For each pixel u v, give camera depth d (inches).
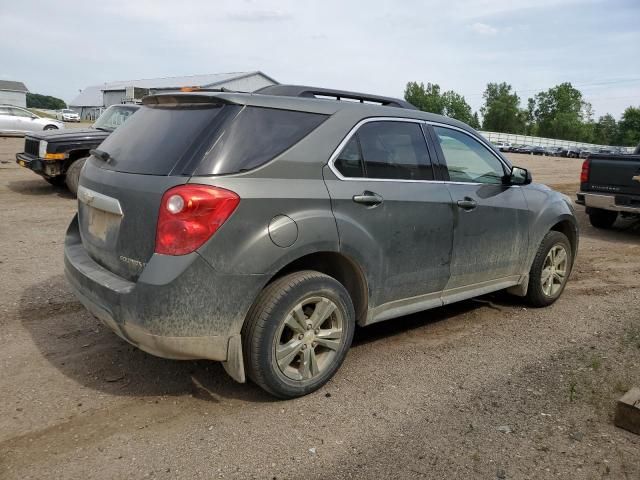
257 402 134.0
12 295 197.3
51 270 229.6
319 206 132.6
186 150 121.6
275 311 126.1
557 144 3821.4
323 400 135.8
